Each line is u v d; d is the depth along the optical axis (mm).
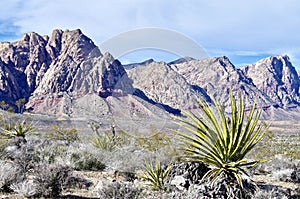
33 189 5406
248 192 5496
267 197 5348
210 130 5621
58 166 5844
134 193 5410
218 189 5328
